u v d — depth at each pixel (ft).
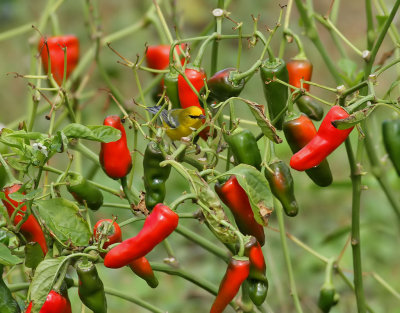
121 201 10.06
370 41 9.91
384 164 10.05
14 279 10.22
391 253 12.35
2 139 8.90
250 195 8.82
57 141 8.87
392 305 11.76
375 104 8.80
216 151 9.10
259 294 8.93
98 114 12.44
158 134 8.98
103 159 9.14
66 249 8.98
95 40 10.33
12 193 8.75
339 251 12.21
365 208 12.93
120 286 11.71
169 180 12.35
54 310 8.75
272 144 9.11
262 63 9.17
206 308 11.75
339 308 11.61
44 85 11.59
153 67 10.02
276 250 12.43
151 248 8.73
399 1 9.26
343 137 8.82
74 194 9.11
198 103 9.27
